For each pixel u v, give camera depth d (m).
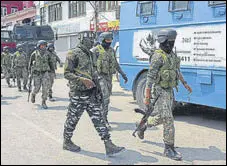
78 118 5.23
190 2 6.86
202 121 7.44
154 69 4.92
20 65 12.62
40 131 6.60
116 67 6.73
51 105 9.55
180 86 7.18
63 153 5.27
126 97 11.02
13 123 7.27
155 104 5.05
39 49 9.00
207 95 6.64
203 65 6.68
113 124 7.16
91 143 5.78
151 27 7.83
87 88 4.98
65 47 31.17
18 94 11.94
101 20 25.38
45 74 8.96
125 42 8.70
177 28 7.18
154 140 5.94
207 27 6.55
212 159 5.01
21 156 5.13
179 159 4.94
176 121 7.46
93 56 5.21
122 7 8.77
